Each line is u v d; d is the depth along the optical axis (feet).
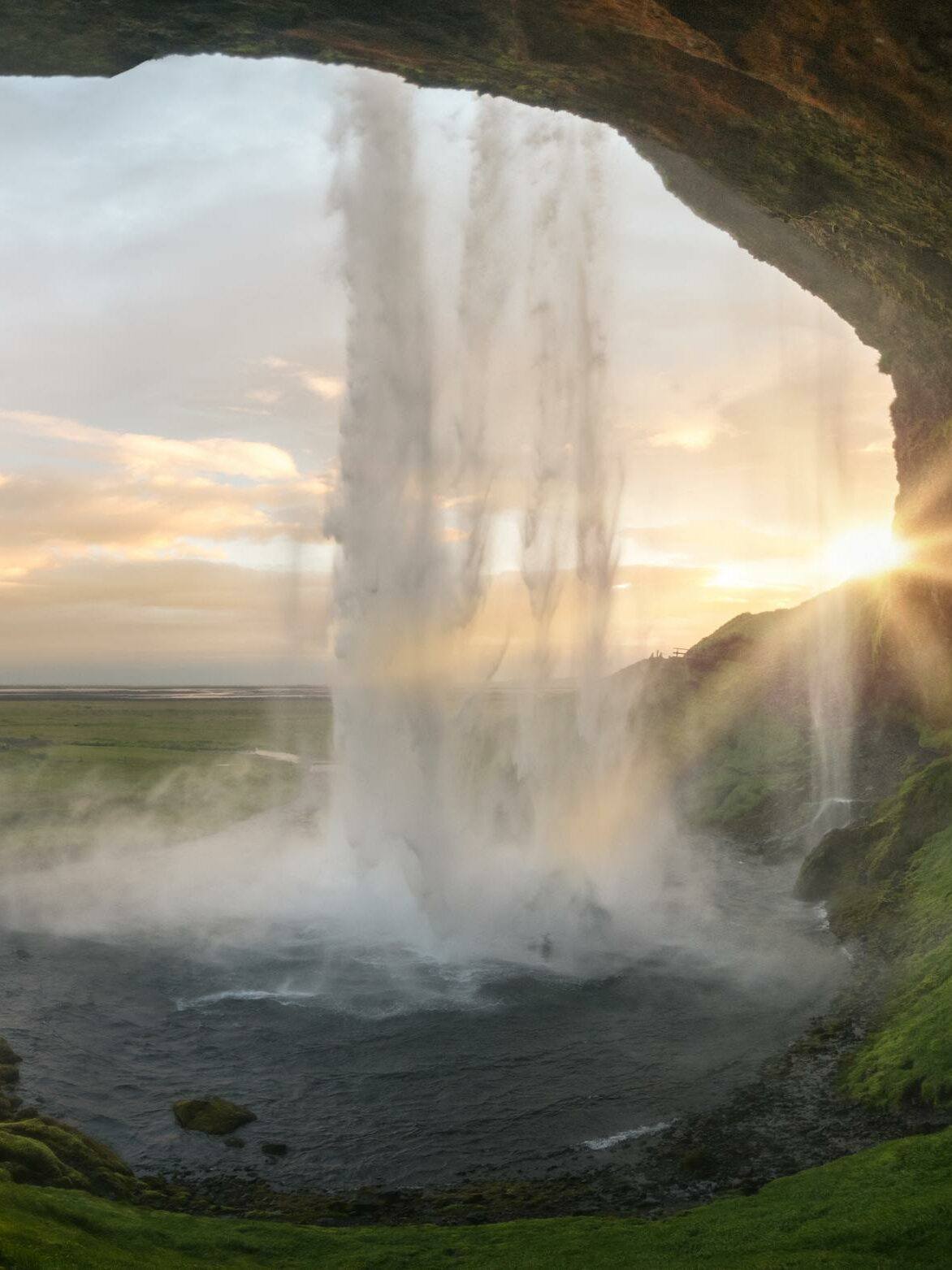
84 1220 62.23
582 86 108.06
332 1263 61.82
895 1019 104.83
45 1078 97.76
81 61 100.63
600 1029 111.04
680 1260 60.44
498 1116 90.89
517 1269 59.98
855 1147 81.20
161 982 125.59
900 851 154.30
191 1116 90.12
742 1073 98.94
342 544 155.94
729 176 119.44
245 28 97.19
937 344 182.80
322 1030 110.73
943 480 211.20
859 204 114.83
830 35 81.41
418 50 102.17
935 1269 56.85
